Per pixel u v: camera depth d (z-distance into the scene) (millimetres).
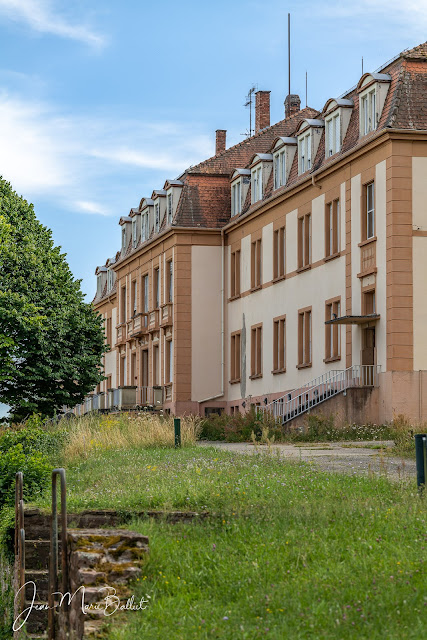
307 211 42719
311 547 11695
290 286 44344
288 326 44500
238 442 35688
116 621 10570
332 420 34906
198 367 52031
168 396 53438
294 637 9016
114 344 68000
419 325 34875
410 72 36312
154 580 11281
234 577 11000
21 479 14891
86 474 20969
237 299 50844
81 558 11312
